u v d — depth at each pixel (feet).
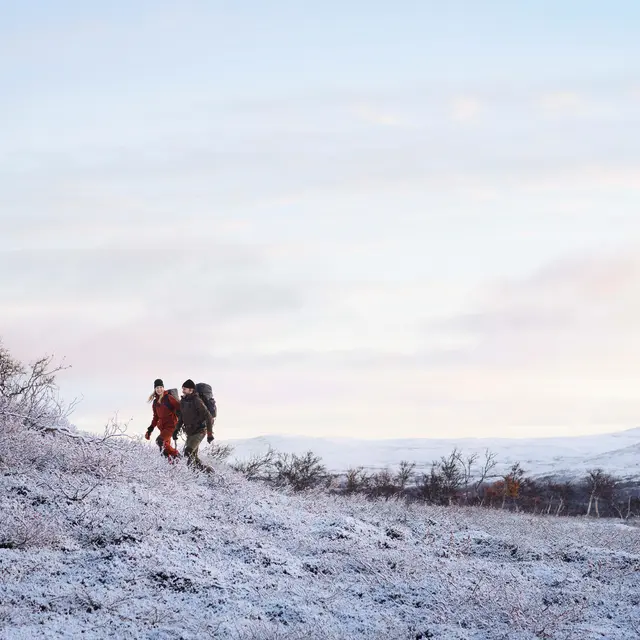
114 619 25.34
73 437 46.03
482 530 50.96
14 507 34.99
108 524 34.88
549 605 31.12
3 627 23.66
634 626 28.60
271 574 32.81
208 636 24.64
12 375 48.83
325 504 52.29
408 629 27.17
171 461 49.80
